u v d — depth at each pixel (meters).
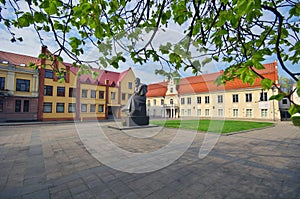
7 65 19.86
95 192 3.11
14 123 17.95
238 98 27.94
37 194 3.02
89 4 1.41
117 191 3.15
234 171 4.18
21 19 1.56
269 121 23.53
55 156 5.38
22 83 20.86
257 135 10.23
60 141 7.97
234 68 1.37
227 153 5.85
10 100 20.06
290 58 1.80
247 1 0.83
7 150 6.23
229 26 1.93
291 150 6.36
